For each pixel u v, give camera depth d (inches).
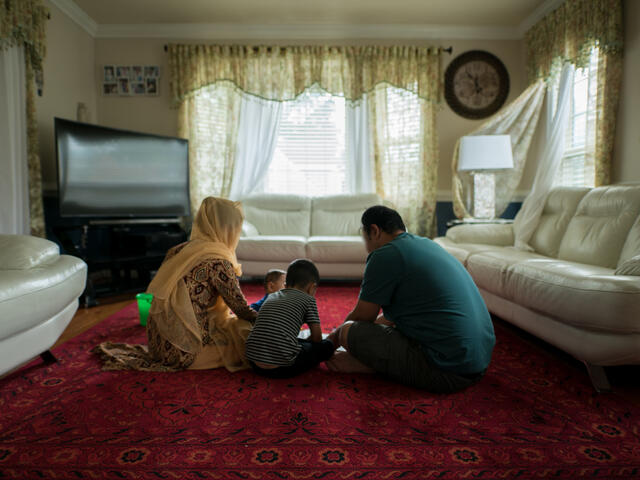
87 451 41.8
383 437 44.5
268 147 173.2
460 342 52.1
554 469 38.6
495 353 73.9
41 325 60.2
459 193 160.1
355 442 43.5
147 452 41.6
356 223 160.7
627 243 76.5
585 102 138.9
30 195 120.9
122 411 50.7
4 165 113.8
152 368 64.2
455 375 53.7
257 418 48.8
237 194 175.0
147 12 157.3
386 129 170.7
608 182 120.9
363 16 161.5
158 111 173.2
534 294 68.1
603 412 50.5
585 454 41.1
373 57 168.1
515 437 44.4
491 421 48.0
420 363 54.8
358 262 138.2
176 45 167.2
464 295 53.7
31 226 121.1
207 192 171.6
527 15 161.6
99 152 135.7
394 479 37.3
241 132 173.0
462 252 104.5
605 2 118.3
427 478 37.4
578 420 48.4
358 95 168.7
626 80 117.0
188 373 63.3
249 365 64.5
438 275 53.6
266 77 169.6
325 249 136.6
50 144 141.7
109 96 171.9
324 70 169.3
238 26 168.6
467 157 142.2
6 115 113.5
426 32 171.8
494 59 173.5
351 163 174.7
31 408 51.5
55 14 144.3
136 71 171.8
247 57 168.4
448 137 175.5
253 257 138.9
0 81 112.6
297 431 45.8
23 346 55.9
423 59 167.9
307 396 54.9
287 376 59.9
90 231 154.6
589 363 58.7
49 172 141.2
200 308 63.7
